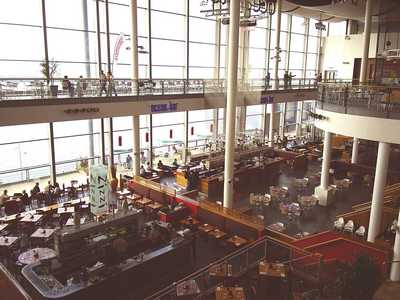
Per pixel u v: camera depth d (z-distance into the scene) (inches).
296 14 1114.7
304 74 1317.7
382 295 382.9
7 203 567.5
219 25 968.3
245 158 885.8
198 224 547.5
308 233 543.8
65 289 346.6
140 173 776.9
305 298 331.9
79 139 804.6
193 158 903.1
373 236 481.1
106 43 751.7
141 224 462.3
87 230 404.2
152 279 418.0
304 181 768.9
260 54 1131.9
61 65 691.4
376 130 455.8
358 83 850.1
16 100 493.0
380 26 1131.9
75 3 690.8
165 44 862.5
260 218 562.9
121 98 620.4
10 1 603.8
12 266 425.7
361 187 795.4
